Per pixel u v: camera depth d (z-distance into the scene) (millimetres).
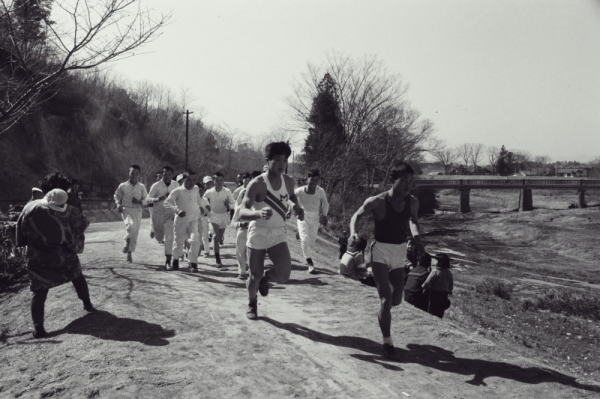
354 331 5555
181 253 8922
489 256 48375
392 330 5570
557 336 12398
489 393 3941
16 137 36156
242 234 8258
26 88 8312
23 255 9766
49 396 3900
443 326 5805
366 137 38125
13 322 6262
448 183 88562
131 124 56562
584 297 19312
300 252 14383
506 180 90438
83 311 6168
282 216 5500
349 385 4078
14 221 11398
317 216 9492
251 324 5707
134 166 9562
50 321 5969
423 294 8898
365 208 4676
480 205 108250
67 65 8602
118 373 4219
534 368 4484
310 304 6770
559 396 3896
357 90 39094
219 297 7027
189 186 8758
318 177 9336
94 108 49594
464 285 24391
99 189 43969
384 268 4715
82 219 5938
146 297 6891
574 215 75250
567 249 52312
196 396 3826
